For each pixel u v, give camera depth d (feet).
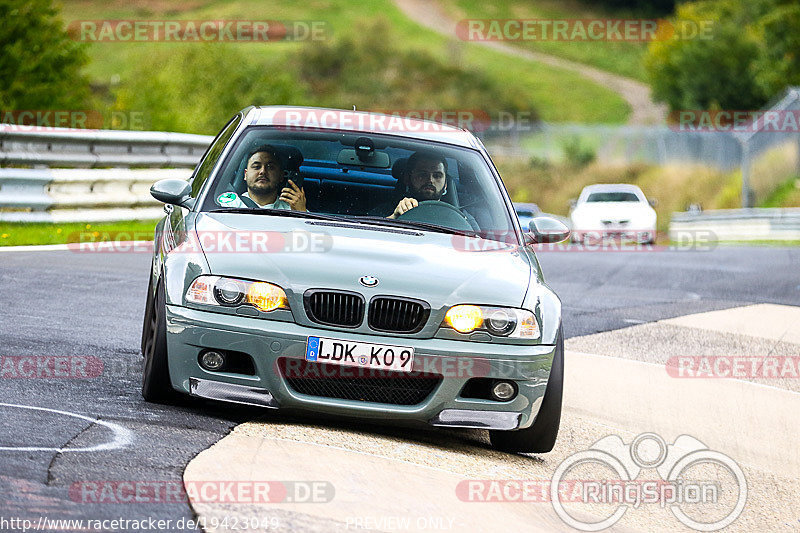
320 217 60.29
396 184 63.41
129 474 42.45
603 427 67.10
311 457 48.24
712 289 143.43
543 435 56.24
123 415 51.57
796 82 581.53
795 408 77.36
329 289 52.54
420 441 55.52
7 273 97.14
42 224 137.69
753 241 320.09
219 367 52.54
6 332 69.92
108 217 148.87
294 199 61.62
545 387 54.95
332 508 41.60
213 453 46.75
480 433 61.41
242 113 70.13
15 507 37.29
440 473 50.01
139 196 155.22
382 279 53.31
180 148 165.27
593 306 118.11
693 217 364.79
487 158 68.03
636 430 67.36
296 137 64.54
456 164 65.62
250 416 54.65
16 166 139.23
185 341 52.49
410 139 66.18
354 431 54.34
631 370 84.79
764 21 593.42
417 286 53.52
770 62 593.01
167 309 53.26
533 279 57.88
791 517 54.39
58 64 316.40
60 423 48.75
